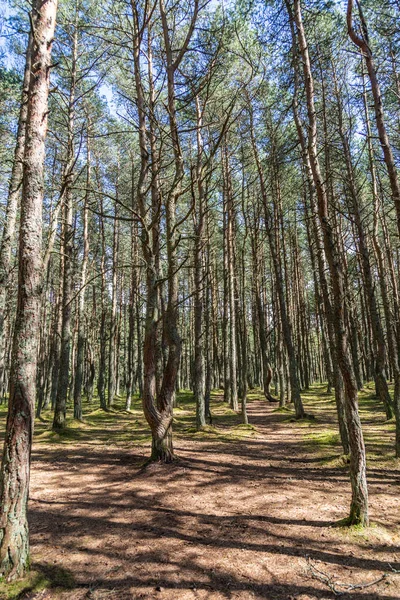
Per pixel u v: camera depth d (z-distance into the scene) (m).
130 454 8.98
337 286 4.85
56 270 24.39
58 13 11.80
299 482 6.70
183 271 27.19
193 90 6.56
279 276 15.35
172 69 6.88
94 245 22.80
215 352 29.22
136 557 4.12
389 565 3.86
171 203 8.16
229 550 4.28
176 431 11.96
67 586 3.55
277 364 21.39
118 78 13.45
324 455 8.45
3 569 3.54
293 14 7.20
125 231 24.14
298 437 10.87
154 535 4.66
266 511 5.39
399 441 7.77
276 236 17.03
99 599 3.36
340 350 4.82
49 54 4.36
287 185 18.34
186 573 3.81
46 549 4.30
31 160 4.08
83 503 5.80
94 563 3.99
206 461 8.11
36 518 5.24
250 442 10.39
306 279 31.69
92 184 17.16
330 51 9.75
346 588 3.51
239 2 8.38
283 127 13.84
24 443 3.71
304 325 28.16
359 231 12.34
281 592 3.48
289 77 8.85
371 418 13.40
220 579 3.70
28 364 3.79
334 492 6.12
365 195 18.77
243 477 7.04
